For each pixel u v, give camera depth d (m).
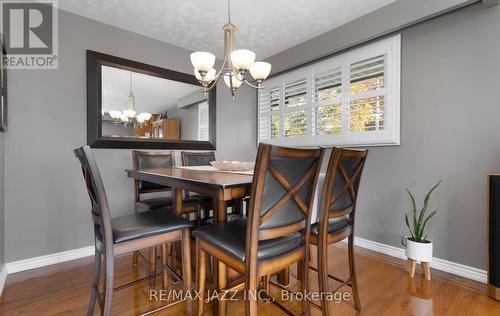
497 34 1.80
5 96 1.91
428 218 1.95
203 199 2.30
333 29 2.67
